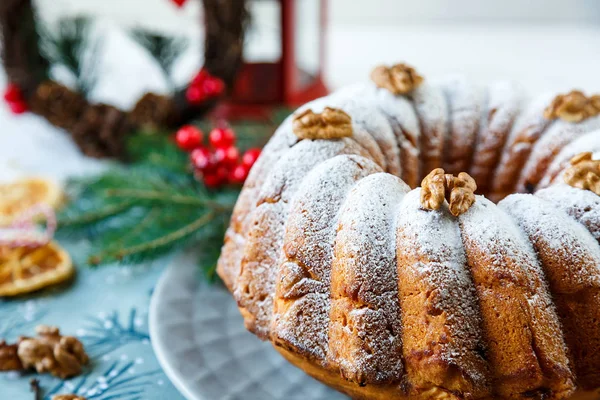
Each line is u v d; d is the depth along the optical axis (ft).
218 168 2.16
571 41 4.13
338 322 1.46
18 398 1.65
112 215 2.18
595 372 1.44
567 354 1.42
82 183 2.30
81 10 2.98
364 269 1.45
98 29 3.39
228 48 2.54
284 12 2.69
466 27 4.69
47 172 2.55
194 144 2.24
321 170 1.57
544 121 1.82
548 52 3.85
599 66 3.50
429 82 1.94
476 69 3.48
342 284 1.46
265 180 1.66
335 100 1.79
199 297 1.88
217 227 2.09
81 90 2.70
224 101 2.71
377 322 1.43
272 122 2.52
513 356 1.39
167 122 2.58
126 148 2.57
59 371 1.70
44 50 2.62
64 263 2.06
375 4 4.82
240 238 1.70
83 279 2.04
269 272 1.59
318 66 3.04
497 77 3.32
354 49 4.02
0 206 2.26
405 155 1.78
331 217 1.52
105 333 1.84
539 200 1.52
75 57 2.61
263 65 2.77
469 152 1.86
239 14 2.51
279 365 1.70
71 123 2.63
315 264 1.50
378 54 3.90
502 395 1.40
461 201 1.45
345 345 1.44
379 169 1.62
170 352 1.70
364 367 1.42
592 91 3.05
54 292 1.98
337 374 1.48
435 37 4.34
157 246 2.02
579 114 1.78
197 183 2.23
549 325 1.41
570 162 1.61
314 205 1.53
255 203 1.69
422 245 1.43
